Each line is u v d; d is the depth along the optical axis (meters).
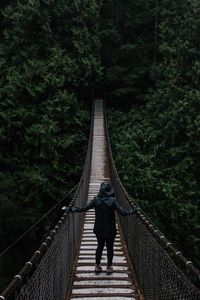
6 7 32.41
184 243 20.69
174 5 30.55
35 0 29.91
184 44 26.44
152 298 5.59
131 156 23.41
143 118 28.53
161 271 4.98
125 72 35.09
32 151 27.11
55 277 5.34
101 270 7.39
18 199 24.67
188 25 27.67
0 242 22.62
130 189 21.47
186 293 3.82
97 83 34.22
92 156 23.44
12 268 22.22
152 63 34.66
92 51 32.31
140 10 37.31
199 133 22.58
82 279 7.15
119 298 6.33
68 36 32.06
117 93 33.41
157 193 21.30
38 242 24.61
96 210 7.01
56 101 28.23
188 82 26.22
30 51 29.84
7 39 31.09
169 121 24.27
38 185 25.25
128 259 8.28
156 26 34.16
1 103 27.81
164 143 23.84
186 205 20.67
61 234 6.02
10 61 30.23
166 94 26.14
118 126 29.47
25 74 28.52
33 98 28.50
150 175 21.44
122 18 37.88
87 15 32.16
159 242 5.23
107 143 23.28
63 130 28.39
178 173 22.12
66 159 27.69
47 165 26.80
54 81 28.67
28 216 23.55
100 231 7.03
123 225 10.69
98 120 30.42
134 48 35.31
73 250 8.30
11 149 27.80
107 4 37.84
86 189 15.21
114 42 35.97
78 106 29.45
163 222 21.05
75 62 30.95
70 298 6.34
